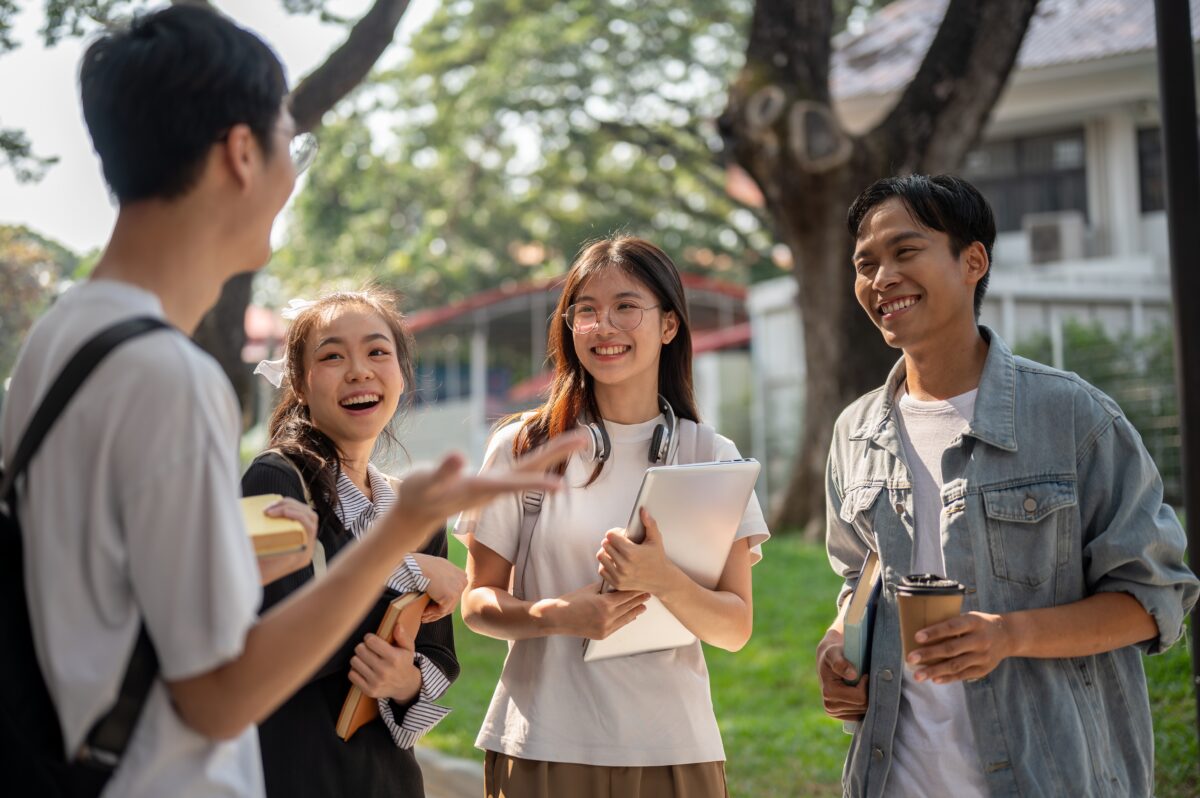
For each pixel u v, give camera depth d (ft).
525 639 9.20
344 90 23.35
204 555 4.95
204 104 5.24
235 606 4.93
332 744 8.21
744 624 9.14
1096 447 7.84
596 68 72.38
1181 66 13.33
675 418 9.67
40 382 5.23
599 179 81.97
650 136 71.77
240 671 5.02
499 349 79.56
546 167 81.05
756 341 53.83
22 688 5.07
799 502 38.04
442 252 85.40
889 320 8.28
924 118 32.42
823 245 34.53
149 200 5.34
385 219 86.17
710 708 9.39
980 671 7.08
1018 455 7.93
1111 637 7.52
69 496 5.03
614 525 9.36
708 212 83.66
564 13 71.92
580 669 9.04
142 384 5.00
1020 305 42.32
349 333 9.19
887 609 8.27
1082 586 7.86
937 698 8.00
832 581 30.35
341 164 80.53
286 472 8.63
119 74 5.24
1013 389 8.09
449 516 5.16
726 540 8.91
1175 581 7.66
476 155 82.28
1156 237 49.21
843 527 8.98
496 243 85.87
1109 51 45.34
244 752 5.49
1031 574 7.80
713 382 56.85
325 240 85.30
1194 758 15.67
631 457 9.58
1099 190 50.31
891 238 8.15
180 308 5.48
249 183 5.41
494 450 9.78
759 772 17.85
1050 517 7.78
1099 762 7.69
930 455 8.34
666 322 9.76
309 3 23.04
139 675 5.04
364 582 5.12
